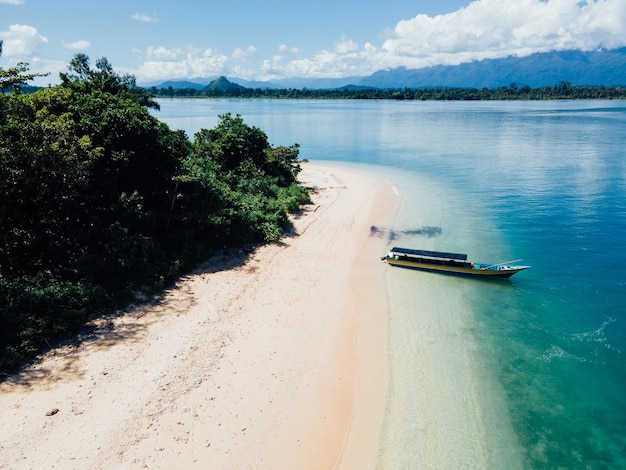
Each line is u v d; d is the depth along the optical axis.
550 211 45.91
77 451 14.75
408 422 17.36
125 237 25.83
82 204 26.27
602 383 19.70
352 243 36.25
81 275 24.23
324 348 21.83
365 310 25.70
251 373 19.59
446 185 58.66
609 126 126.50
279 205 40.84
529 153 83.94
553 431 17.08
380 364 20.81
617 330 23.78
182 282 27.25
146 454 14.96
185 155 35.38
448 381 19.73
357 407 18.05
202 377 19.00
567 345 22.47
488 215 44.84
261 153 50.38
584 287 28.75
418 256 31.28
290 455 15.59
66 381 17.81
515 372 20.41
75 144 24.36
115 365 19.03
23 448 14.62
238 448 15.62
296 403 18.05
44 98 27.75
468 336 23.25
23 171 23.09
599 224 41.56
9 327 19.44
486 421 17.50
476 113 194.25
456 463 15.58
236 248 33.41
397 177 64.25
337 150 93.00
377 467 15.34
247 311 24.72
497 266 30.08
